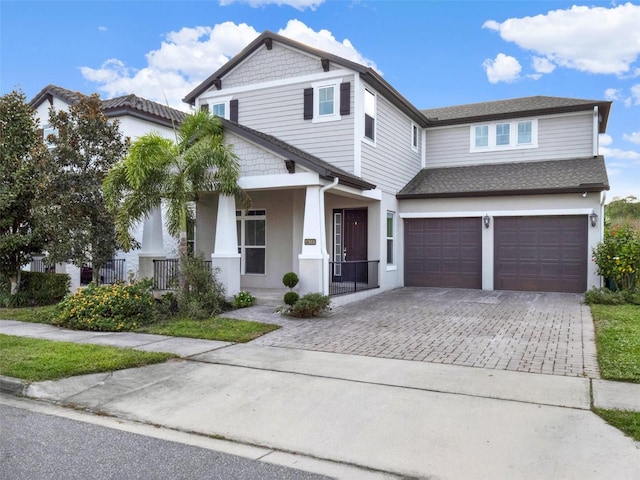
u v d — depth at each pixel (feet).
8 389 19.99
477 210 51.26
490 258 50.85
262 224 49.01
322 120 46.26
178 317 33.96
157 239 45.75
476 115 59.06
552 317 34.04
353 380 20.40
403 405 17.43
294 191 47.29
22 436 15.29
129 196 36.32
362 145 45.27
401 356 24.23
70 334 29.78
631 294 39.83
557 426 15.24
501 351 24.88
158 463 13.38
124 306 32.14
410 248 54.70
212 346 26.50
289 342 27.40
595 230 46.50
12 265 42.98
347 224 51.90
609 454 13.33
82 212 40.40
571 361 22.76
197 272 36.11
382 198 49.88
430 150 63.00
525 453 13.53
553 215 48.24
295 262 47.14
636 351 23.61
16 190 40.22
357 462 13.41
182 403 18.15
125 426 16.22
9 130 42.65
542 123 57.31
